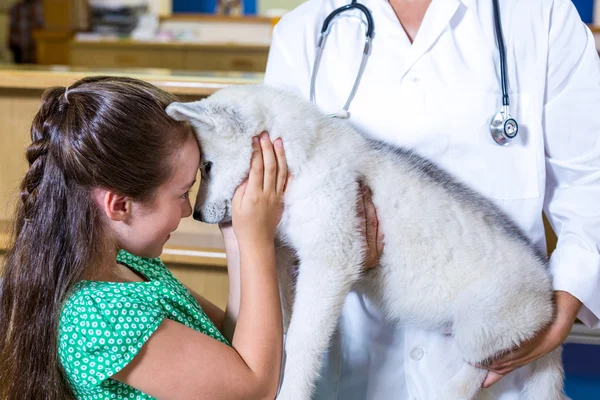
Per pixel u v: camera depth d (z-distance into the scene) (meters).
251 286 1.18
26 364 1.14
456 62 1.39
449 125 1.38
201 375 1.12
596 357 2.05
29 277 1.16
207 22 5.80
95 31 5.73
